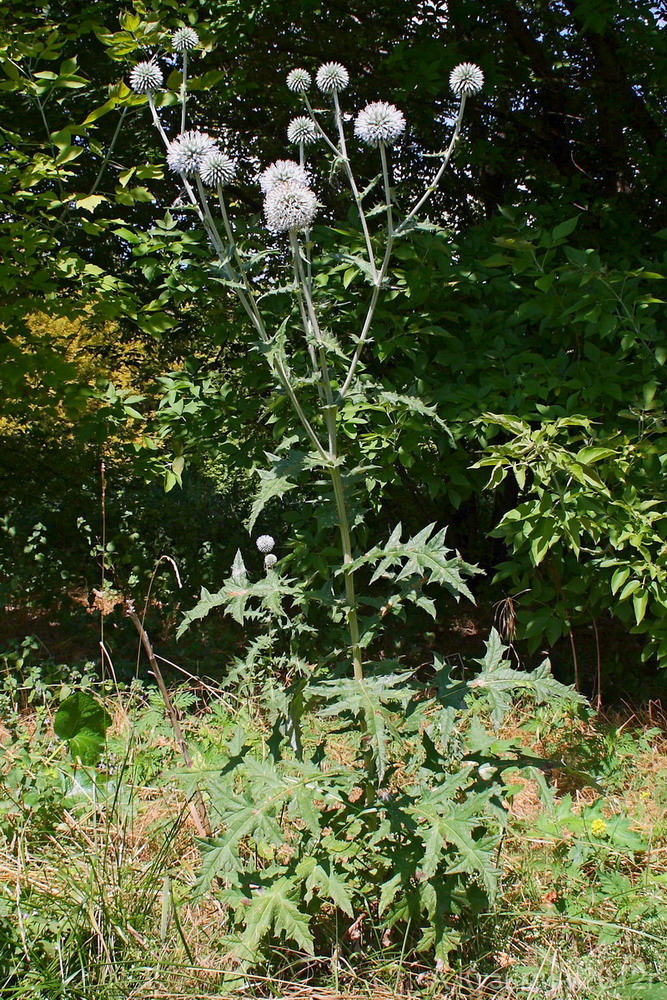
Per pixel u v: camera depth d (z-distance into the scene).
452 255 4.65
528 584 4.33
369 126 2.59
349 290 4.60
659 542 3.91
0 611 6.62
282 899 2.37
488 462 3.58
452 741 2.63
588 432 3.73
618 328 4.14
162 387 5.11
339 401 2.45
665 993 2.37
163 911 2.42
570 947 2.63
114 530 7.22
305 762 2.57
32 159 4.56
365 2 5.86
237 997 2.33
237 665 5.02
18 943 2.33
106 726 2.97
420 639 6.38
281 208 2.44
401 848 2.40
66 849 2.84
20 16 4.75
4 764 3.41
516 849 3.15
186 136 2.63
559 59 6.42
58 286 5.05
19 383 5.04
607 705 5.02
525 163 6.43
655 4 4.91
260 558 7.62
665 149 5.37
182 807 3.21
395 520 7.71
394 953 2.54
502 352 4.27
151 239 4.74
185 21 5.12
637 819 3.47
